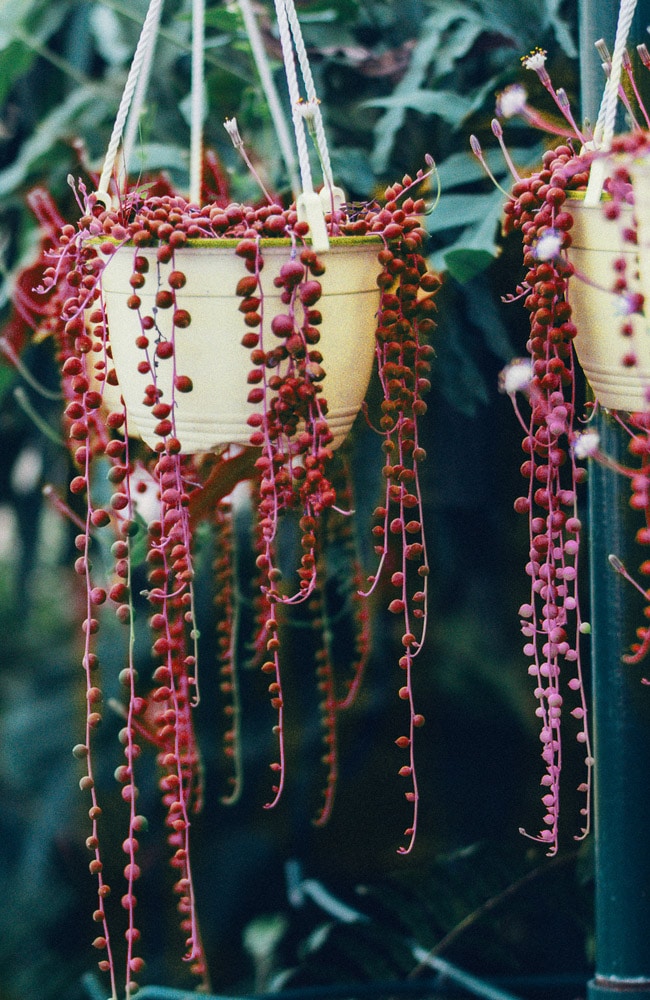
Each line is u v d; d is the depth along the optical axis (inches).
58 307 54.7
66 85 80.3
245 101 69.3
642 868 55.8
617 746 55.7
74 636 99.3
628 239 47.1
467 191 66.3
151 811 92.9
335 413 51.5
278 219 48.8
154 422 51.0
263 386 49.3
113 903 96.1
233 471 54.4
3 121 83.3
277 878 91.1
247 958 92.1
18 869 104.0
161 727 51.4
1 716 106.4
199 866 92.2
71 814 95.4
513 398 50.0
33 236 72.5
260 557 50.4
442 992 68.7
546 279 48.7
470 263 58.7
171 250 48.8
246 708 84.8
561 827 73.3
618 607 55.4
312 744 84.0
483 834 82.4
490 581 78.3
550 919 74.3
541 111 63.2
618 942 56.0
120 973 94.4
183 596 50.4
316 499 50.2
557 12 62.7
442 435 72.1
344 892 86.4
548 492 49.8
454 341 65.4
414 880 72.1
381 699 82.2
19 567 97.3
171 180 69.4
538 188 49.2
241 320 49.5
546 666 50.1
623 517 55.0
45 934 100.0
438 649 80.7
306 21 67.8
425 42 66.0
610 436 54.7
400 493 51.4
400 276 51.0
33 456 102.1
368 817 85.7
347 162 66.9
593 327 49.5
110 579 64.7
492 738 82.8
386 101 64.2
